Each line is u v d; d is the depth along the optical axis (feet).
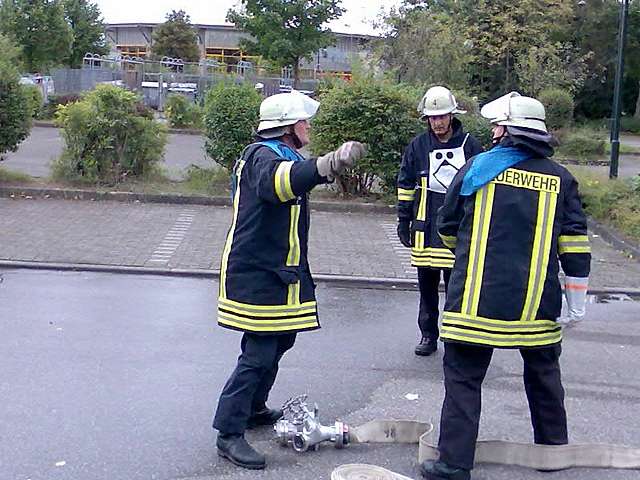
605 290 29.91
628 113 148.05
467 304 14.43
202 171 47.19
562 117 83.61
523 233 14.42
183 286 28.35
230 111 43.96
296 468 15.19
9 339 21.95
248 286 15.01
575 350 23.06
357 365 21.12
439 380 20.25
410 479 14.39
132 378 19.42
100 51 155.94
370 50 74.69
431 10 81.41
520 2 83.20
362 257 33.37
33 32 116.67
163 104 102.42
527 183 14.51
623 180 47.70
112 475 14.64
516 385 20.15
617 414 18.53
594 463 15.69
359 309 26.50
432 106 20.65
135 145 45.96
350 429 16.26
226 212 41.63
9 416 17.02
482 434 17.16
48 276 28.89
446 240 15.35
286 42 106.73
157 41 186.70
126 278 29.12
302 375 20.20
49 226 36.35
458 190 14.78
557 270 14.78
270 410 17.04
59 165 45.60
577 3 129.80
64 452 15.48
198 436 16.34
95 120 44.73
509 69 87.10
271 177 14.02
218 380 19.47
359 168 43.14
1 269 29.55
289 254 15.11
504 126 14.98
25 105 45.37
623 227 39.65
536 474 15.40
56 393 18.34
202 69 129.08
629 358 22.50
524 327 14.51
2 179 45.06
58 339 22.09
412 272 31.35
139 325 23.65
